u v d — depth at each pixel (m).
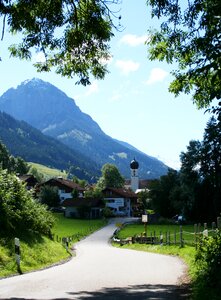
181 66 15.06
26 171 183.88
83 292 12.48
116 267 20.53
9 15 11.57
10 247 22.20
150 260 25.22
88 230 83.81
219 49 10.93
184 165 91.88
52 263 23.73
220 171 85.19
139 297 11.67
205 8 11.50
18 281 14.89
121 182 186.88
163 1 11.65
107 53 14.40
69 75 15.11
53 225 37.34
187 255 26.75
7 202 27.17
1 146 158.00
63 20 12.41
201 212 95.06
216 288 11.07
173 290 12.99
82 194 158.62
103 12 12.39
